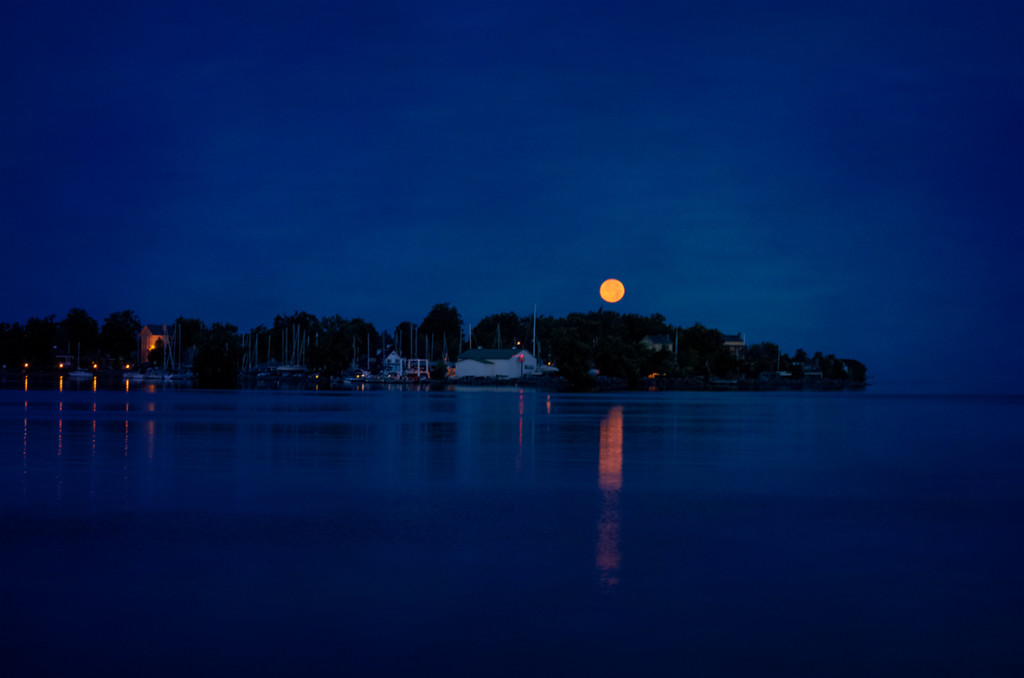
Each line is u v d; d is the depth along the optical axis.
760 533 22.70
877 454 44.66
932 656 13.44
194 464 37.72
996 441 53.56
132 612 15.33
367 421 68.94
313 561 19.17
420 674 12.58
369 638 14.04
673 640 14.04
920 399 147.50
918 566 19.02
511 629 14.52
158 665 12.89
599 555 19.97
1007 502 28.31
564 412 87.00
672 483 32.66
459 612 15.40
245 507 26.44
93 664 12.92
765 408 102.81
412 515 25.19
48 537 21.67
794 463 40.00
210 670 12.70
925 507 27.20
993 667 13.02
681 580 17.69
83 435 52.34
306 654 13.33
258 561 19.14
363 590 16.80
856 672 12.80
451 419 72.94
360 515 25.11
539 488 31.05
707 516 25.28
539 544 21.11
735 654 13.45
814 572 18.44
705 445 49.31
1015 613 15.54
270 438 51.41
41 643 13.77
